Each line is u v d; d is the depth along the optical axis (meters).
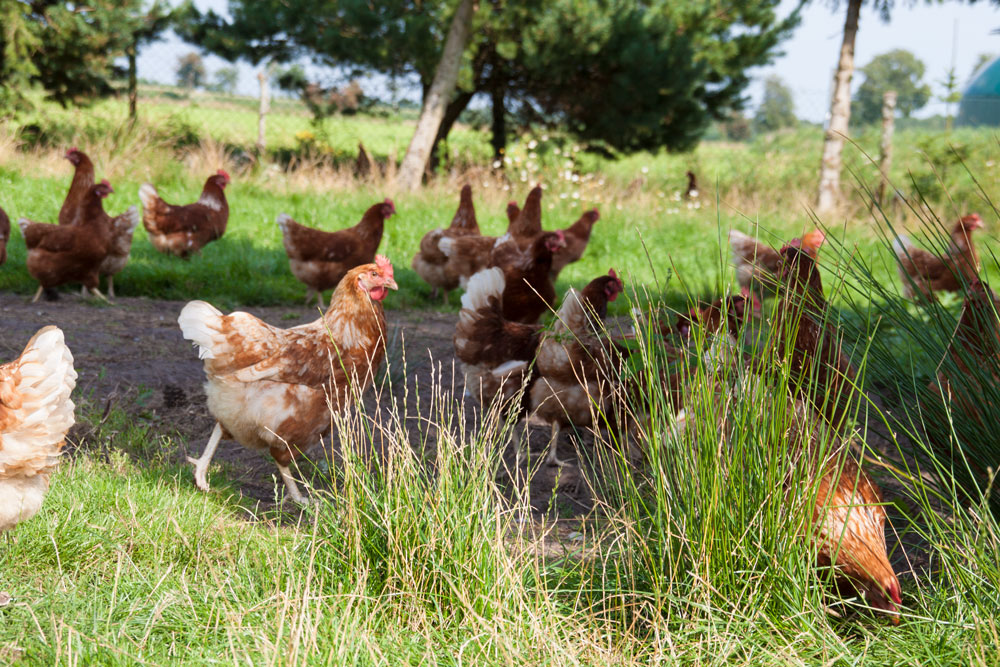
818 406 3.75
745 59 18.69
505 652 2.64
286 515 4.13
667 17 17.83
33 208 11.85
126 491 3.80
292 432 4.25
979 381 3.52
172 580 3.09
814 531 3.03
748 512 2.99
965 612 2.84
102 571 3.17
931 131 19.41
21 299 8.21
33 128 18.06
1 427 2.95
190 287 9.30
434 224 13.45
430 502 3.20
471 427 5.54
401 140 27.11
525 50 17.42
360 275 4.48
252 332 4.17
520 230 9.59
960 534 3.13
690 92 18.00
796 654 2.69
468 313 5.34
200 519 3.67
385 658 2.64
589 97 18.69
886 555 3.16
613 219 14.43
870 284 3.90
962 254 3.81
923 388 3.75
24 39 17.27
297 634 2.43
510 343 5.33
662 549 3.05
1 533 3.21
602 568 3.30
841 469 3.03
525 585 3.17
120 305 8.39
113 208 12.70
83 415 5.09
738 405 3.07
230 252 11.00
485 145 22.81
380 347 4.58
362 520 3.21
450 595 2.98
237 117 23.03
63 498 3.64
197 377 6.11
